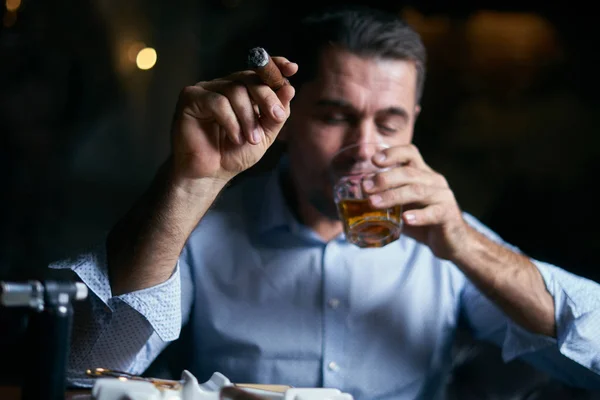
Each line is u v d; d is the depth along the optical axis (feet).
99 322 5.13
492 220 17.25
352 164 5.76
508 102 18.01
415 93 6.59
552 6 17.43
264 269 6.56
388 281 6.66
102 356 5.25
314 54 6.29
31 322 3.24
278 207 6.61
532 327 6.13
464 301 6.87
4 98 17.16
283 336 6.49
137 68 24.93
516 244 16.84
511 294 6.01
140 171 24.98
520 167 17.49
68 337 3.28
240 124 4.55
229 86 4.52
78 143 21.02
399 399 6.52
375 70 6.19
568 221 16.81
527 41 17.95
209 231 6.68
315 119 6.30
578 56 17.74
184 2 25.36
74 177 20.75
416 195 5.66
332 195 6.37
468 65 18.08
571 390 6.64
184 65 25.89
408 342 6.59
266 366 6.46
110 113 23.67
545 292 6.09
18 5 17.19
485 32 18.02
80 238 19.04
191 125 4.59
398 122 6.32
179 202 4.81
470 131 17.92
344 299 6.54
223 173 4.78
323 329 6.50
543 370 6.63
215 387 3.80
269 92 4.46
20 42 17.37
